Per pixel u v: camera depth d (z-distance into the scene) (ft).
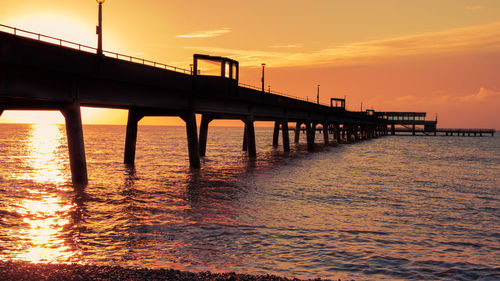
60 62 81.00
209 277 40.06
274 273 44.06
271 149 297.74
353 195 97.40
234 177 126.82
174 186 105.29
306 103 280.51
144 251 50.21
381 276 44.16
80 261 45.96
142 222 64.80
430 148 363.97
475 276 44.68
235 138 583.58
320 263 47.70
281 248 52.95
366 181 125.70
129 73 100.83
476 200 94.58
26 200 80.48
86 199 82.79
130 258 47.47
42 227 60.39
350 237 59.00
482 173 160.76
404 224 68.33
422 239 58.95
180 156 219.41
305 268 45.93
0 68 73.05
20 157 199.11
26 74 78.18
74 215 68.59
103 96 97.04
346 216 73.41
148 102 114.73
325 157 224.94
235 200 86.53
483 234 62.69
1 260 44.55
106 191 93.45
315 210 77.97
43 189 93.76
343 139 497.87
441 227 66.80
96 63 89.97
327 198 92.07
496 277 44.45
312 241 56.34
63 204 77.51
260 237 57.67
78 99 90.17
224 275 40.86
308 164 179.42
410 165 190.90
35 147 293.64
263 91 198.80
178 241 54.85
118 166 153.79
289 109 258.37
